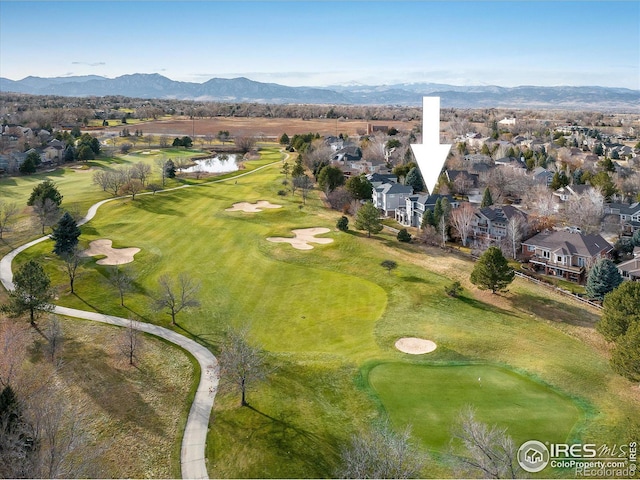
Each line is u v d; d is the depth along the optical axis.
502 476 30.14
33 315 58.00
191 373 48.16
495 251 65.75
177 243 86.62
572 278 78.62
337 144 190.12
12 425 32.62
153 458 36.66
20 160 153.12
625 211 103.44
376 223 90.44
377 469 30.94
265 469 35.25
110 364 49.16
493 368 48.25
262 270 75.88
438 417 39.91
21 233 88.06
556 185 128.62
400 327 57.19
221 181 138.88
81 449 36.66
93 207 107.75
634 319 49.44
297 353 51.78
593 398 43.41
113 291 66.75
